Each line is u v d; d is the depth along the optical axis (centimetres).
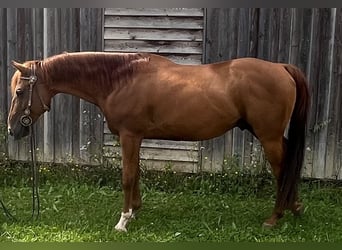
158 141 454
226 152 445
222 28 430
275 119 324
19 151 481
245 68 324
